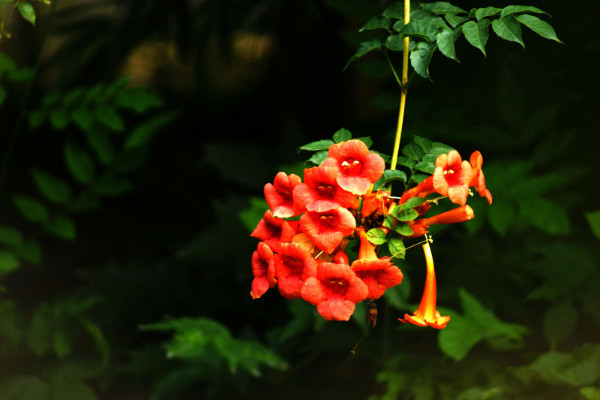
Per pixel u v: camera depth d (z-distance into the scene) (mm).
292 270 2932
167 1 5148
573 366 3479
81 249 6660
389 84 5473
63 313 4125
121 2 5297
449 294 3750
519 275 3822
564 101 3924
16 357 4293
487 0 3752
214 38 5688
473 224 3449
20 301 5781
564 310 3537
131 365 4246
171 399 4336
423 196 2977
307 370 4555
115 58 5125
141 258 5578
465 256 3799
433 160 3012
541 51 4008
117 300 4902
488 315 3424
